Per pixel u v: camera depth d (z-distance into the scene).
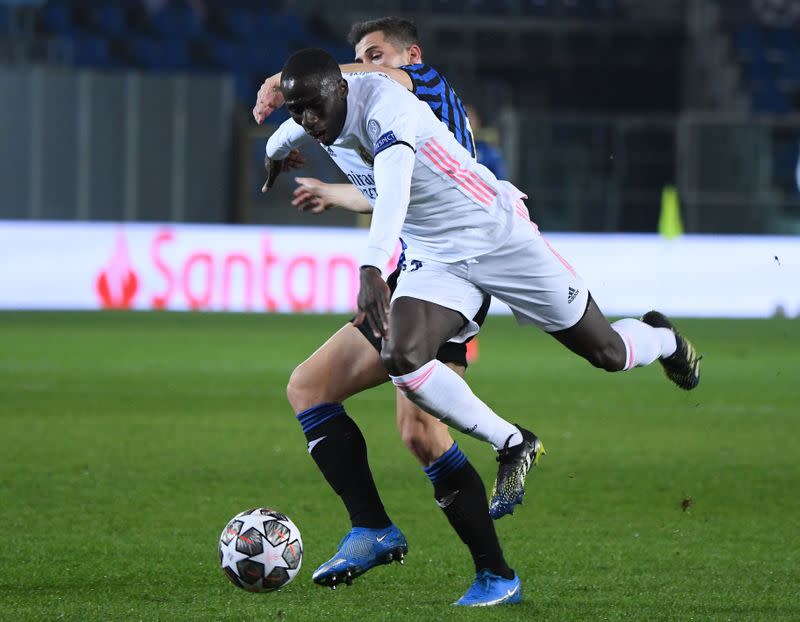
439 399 14.17
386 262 13.42
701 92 100.00
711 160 77.56
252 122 79.88
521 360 48.59
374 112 14.04
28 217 74.75
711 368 45.72
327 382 15.28
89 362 44.25
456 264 14.88
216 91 75.56
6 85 74.06
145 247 66.69
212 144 75.62
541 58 102.31
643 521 20.16
